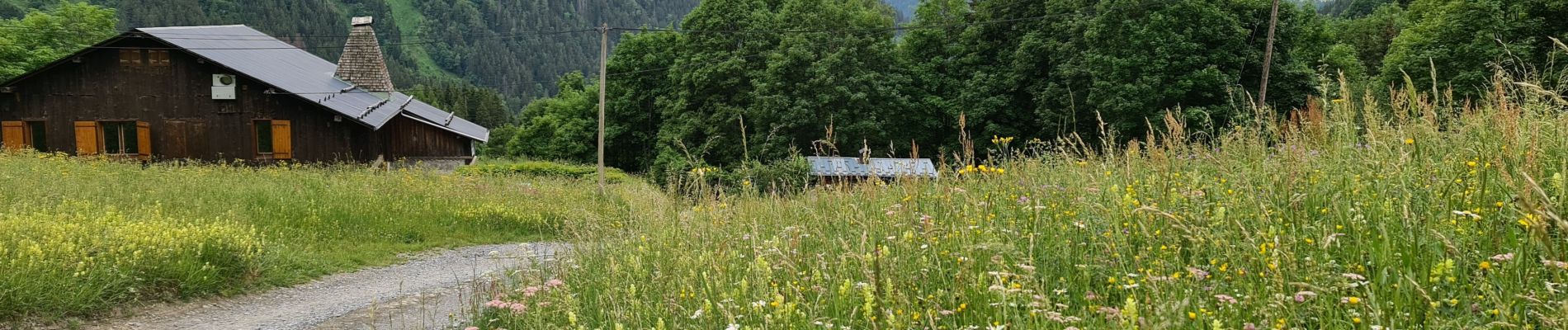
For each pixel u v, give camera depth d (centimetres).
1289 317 294
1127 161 522
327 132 2761
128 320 827
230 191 1557
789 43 3962
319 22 19862
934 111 4019
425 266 1280
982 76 3847
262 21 18838
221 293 960
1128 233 418
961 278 373
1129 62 3088
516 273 766
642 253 625
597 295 548
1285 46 3247
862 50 4044
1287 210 421
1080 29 3450
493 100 12250
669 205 697
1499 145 438
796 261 486
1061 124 3400
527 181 2384
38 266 834
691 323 445
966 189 564
